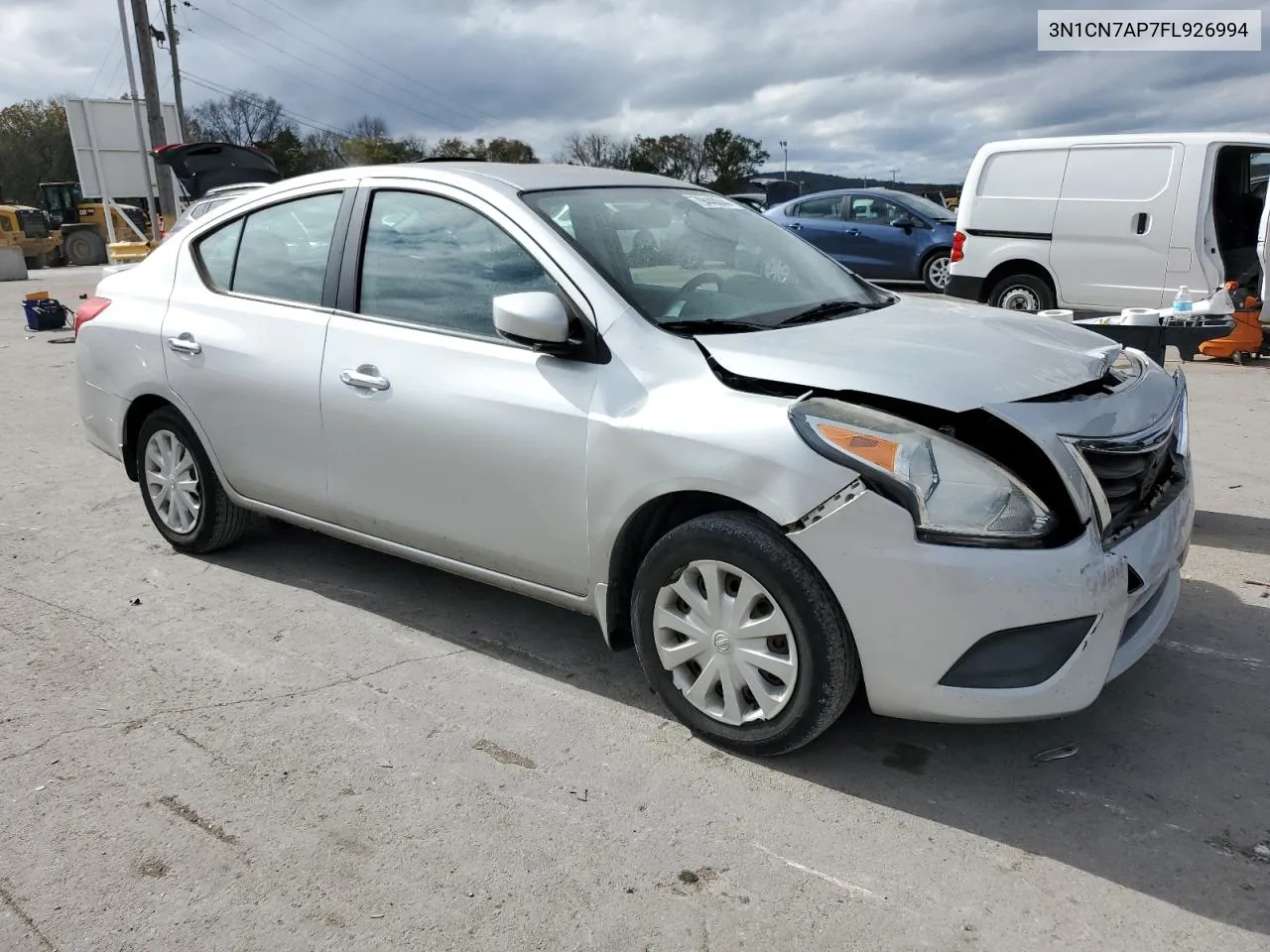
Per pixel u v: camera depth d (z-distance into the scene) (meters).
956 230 10.75
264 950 2.20
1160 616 2.90
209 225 4.25
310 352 3.68
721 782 2.79
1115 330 4.87
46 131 63.94
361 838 2.56
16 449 6.60
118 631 3.79
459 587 4.18
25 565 4.48
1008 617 2.44
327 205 3.79
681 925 2.26
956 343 2.98
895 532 2.48
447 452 3.29
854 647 2.62
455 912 2.30
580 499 3.01
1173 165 9.26
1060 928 2.23
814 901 2.33
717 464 2.68
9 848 2.54
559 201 3.38
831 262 4.01
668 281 3.24
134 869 2.46
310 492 3.81
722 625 2.82
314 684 3.36
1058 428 2.57
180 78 34.38
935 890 2.36
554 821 2.62
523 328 2.90
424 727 3.09
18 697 3.29
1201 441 6.38
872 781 2.79
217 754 2.95
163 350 4.20
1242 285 9.12
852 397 2.63
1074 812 2.64
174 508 4.47
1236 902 2.30
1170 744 2.95
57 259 33.12
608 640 3.15
